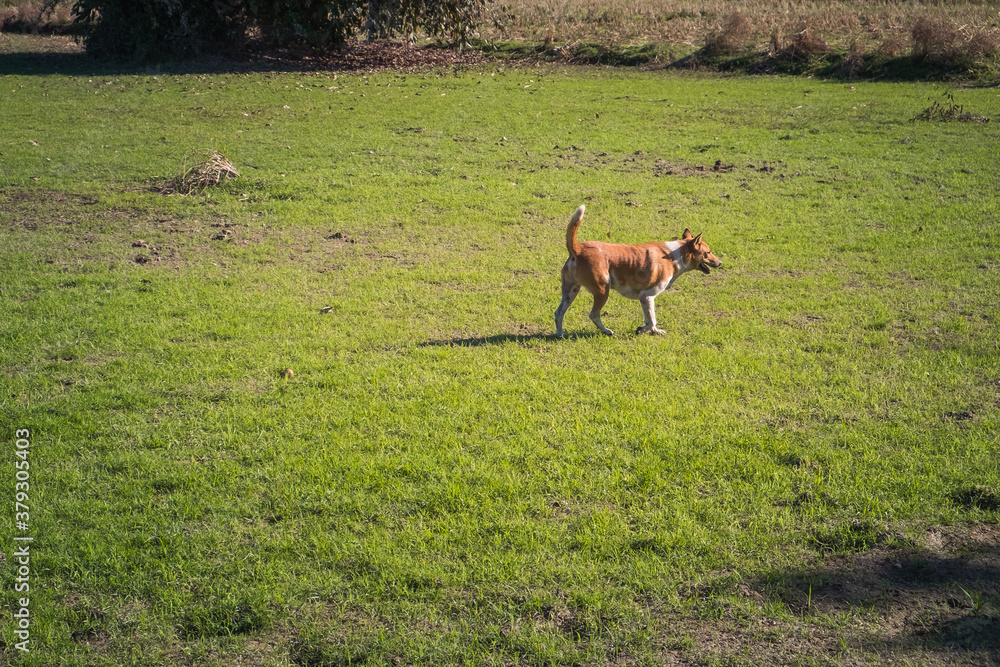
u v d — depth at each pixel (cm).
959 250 1166
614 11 3391
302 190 1535
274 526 577
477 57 3200
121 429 709
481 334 923
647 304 906
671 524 565
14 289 1052
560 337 904
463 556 543
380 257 1206
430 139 1945
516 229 1330
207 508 596
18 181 1566
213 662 464
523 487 609
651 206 1434
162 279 1105
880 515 572
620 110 2255
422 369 821
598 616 490
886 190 1481
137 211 1424
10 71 2855
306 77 2844
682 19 3306
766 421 705
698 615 489
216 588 516
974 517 567
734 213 1383
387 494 602
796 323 940
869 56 2666
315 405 745
